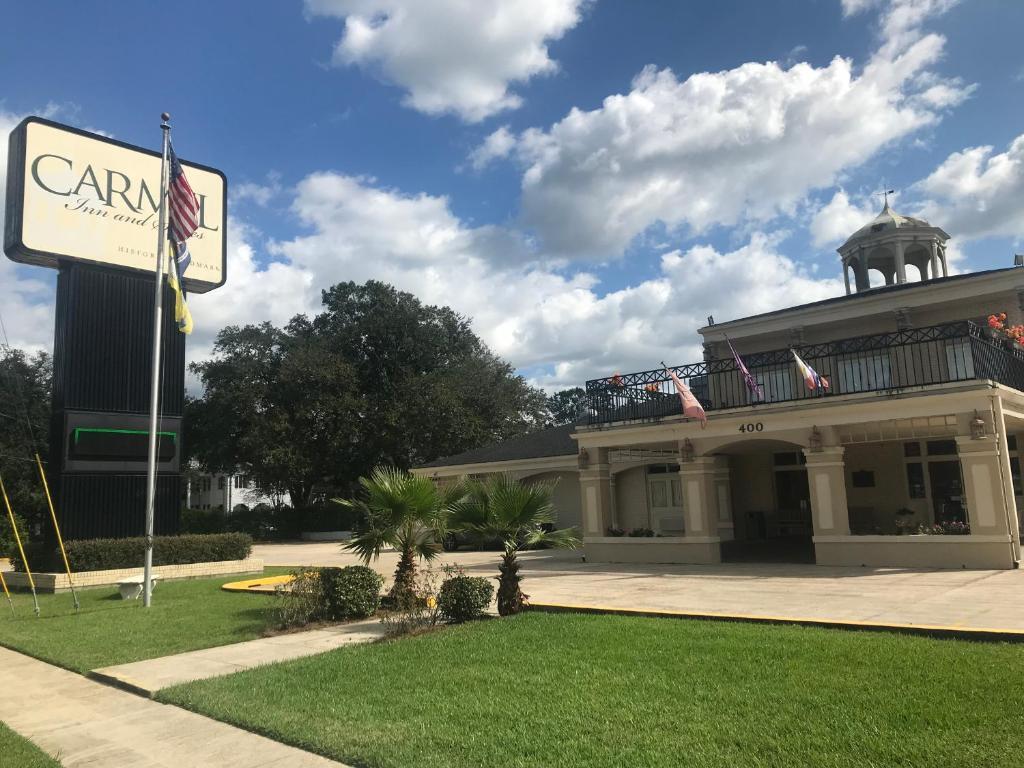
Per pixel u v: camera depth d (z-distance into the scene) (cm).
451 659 827
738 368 1891
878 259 2588
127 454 2014
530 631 970
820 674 682
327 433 4975
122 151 2077
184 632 1141
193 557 2058
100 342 2009
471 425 5097
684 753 504
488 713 620
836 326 2244
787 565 1670
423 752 539
